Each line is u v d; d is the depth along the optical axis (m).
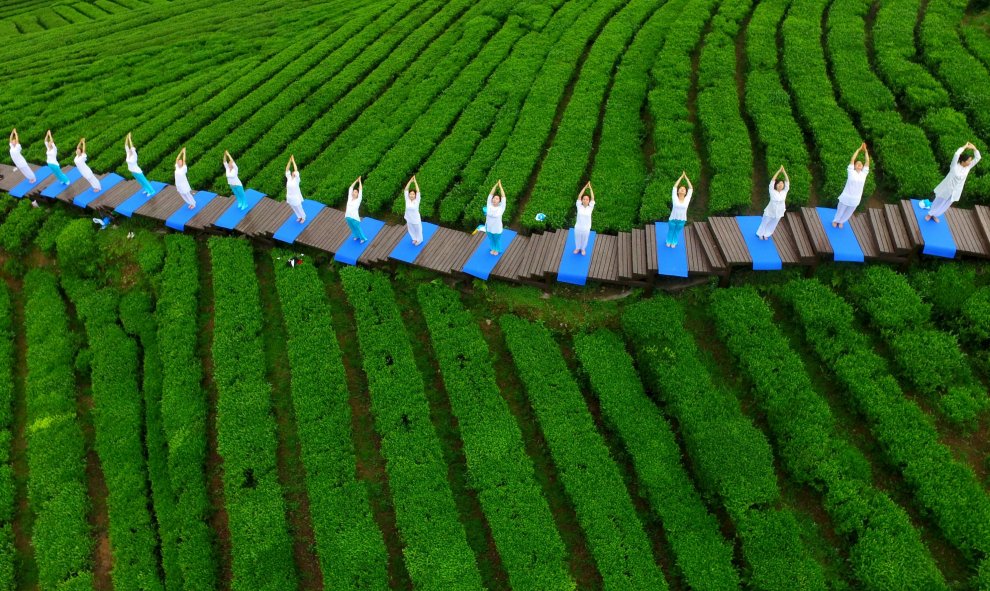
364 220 24.47
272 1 44.00
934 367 17.59
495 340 21.03
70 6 51.56
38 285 25.47
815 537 15.66
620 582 15.22
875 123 25.14
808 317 19.20
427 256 22.62
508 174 25.80
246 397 19.80
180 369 20.94
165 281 23.77
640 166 25.50
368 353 20.48
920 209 20.59
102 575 17.48
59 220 27.80
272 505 17.45
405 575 16.47
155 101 35.06
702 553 15.41
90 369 22.16
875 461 16.77
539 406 18.55
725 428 17.27
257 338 21.50
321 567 16.33
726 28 31.97
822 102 26.55
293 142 30.02
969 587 14.29
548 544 16.00
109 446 19.53
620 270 20.92
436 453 18.02
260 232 24.56
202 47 39.75
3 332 23.84
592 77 30.39
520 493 16.92
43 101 36.50
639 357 19.53
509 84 31.08
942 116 25.02
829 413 17.19
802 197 22.73
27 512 19.03
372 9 40.69
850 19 31.28
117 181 28.62
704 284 21.00
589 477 16.97
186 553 16.94
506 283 22.08
